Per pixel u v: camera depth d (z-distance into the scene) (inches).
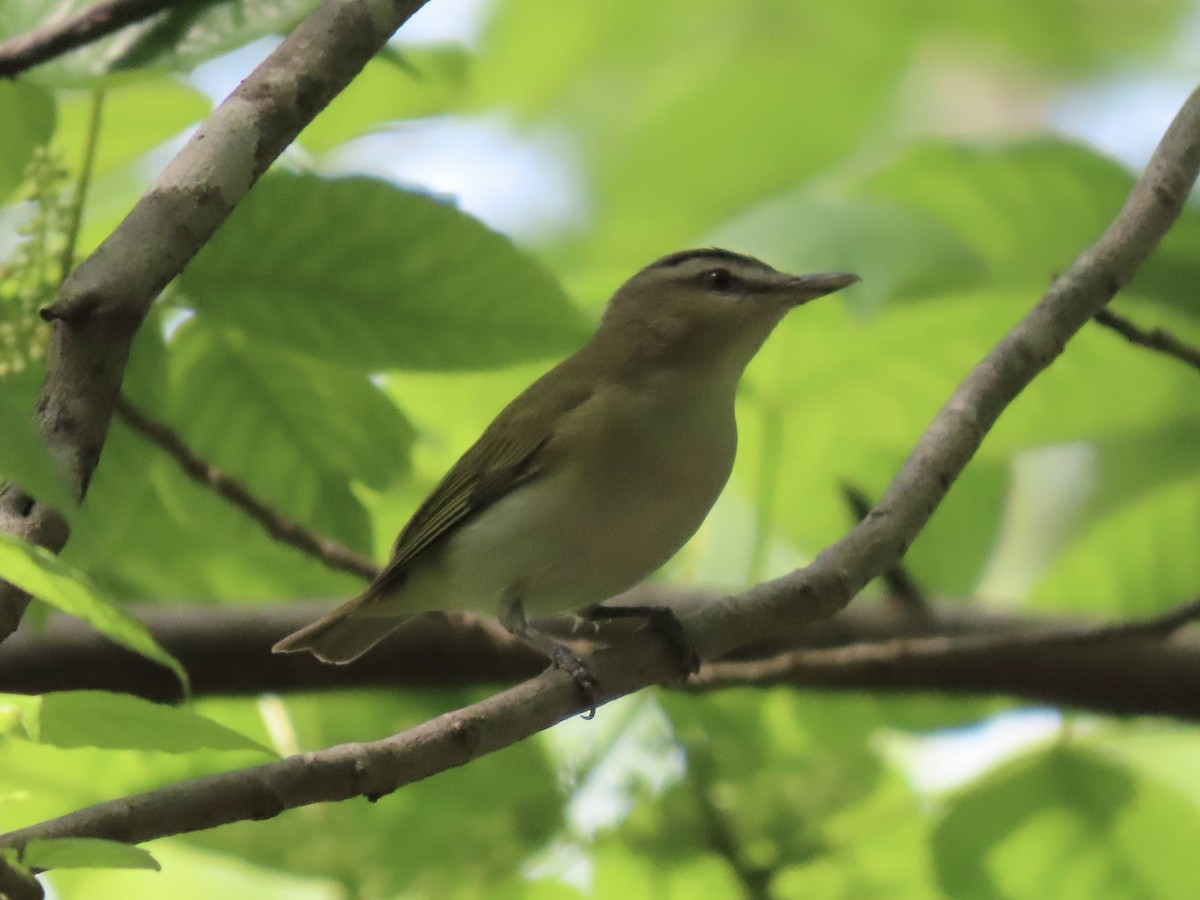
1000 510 497.0
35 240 282.8
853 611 452.8
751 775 384.2
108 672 419.8
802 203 481.7
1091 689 437.4
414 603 379.2
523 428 364.8
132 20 254.4
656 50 805.2
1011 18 786.2
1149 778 408.2
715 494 368.2
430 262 319.3
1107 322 312.5
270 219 309.6
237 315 319.0
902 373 444.1
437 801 389.1
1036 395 456.4
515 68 783.1
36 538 210.5
